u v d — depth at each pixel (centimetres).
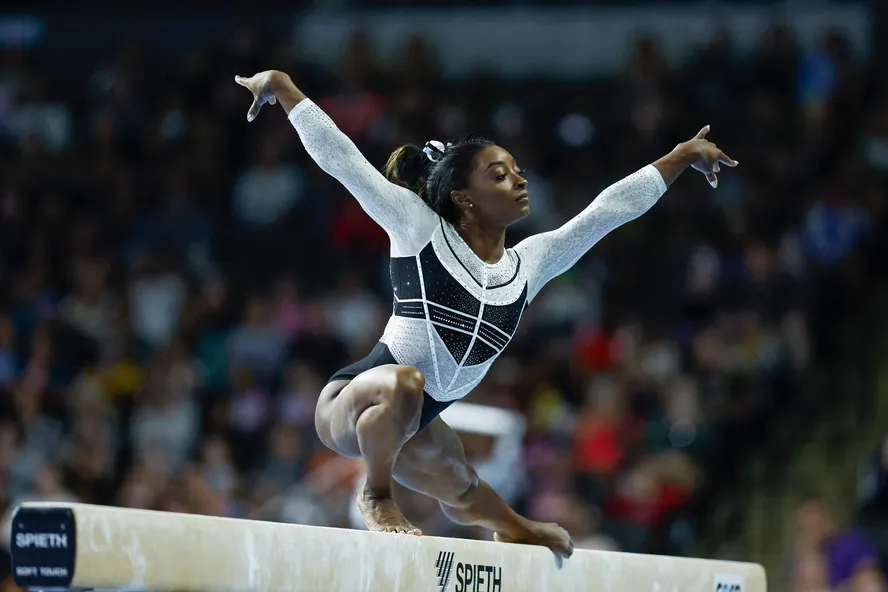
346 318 3616
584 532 2633
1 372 3597
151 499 2905
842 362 3431
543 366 3256
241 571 957
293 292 3672
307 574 1002
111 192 4244
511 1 4778
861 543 2608
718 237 3725
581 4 4728
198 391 3412
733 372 3238
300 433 3148
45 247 4047
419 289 1209
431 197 1262
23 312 3803
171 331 3706
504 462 2506
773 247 3669
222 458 3042
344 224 3984
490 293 1228
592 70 4656
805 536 2680
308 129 1190
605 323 3569
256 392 3369
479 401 2995
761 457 3231
